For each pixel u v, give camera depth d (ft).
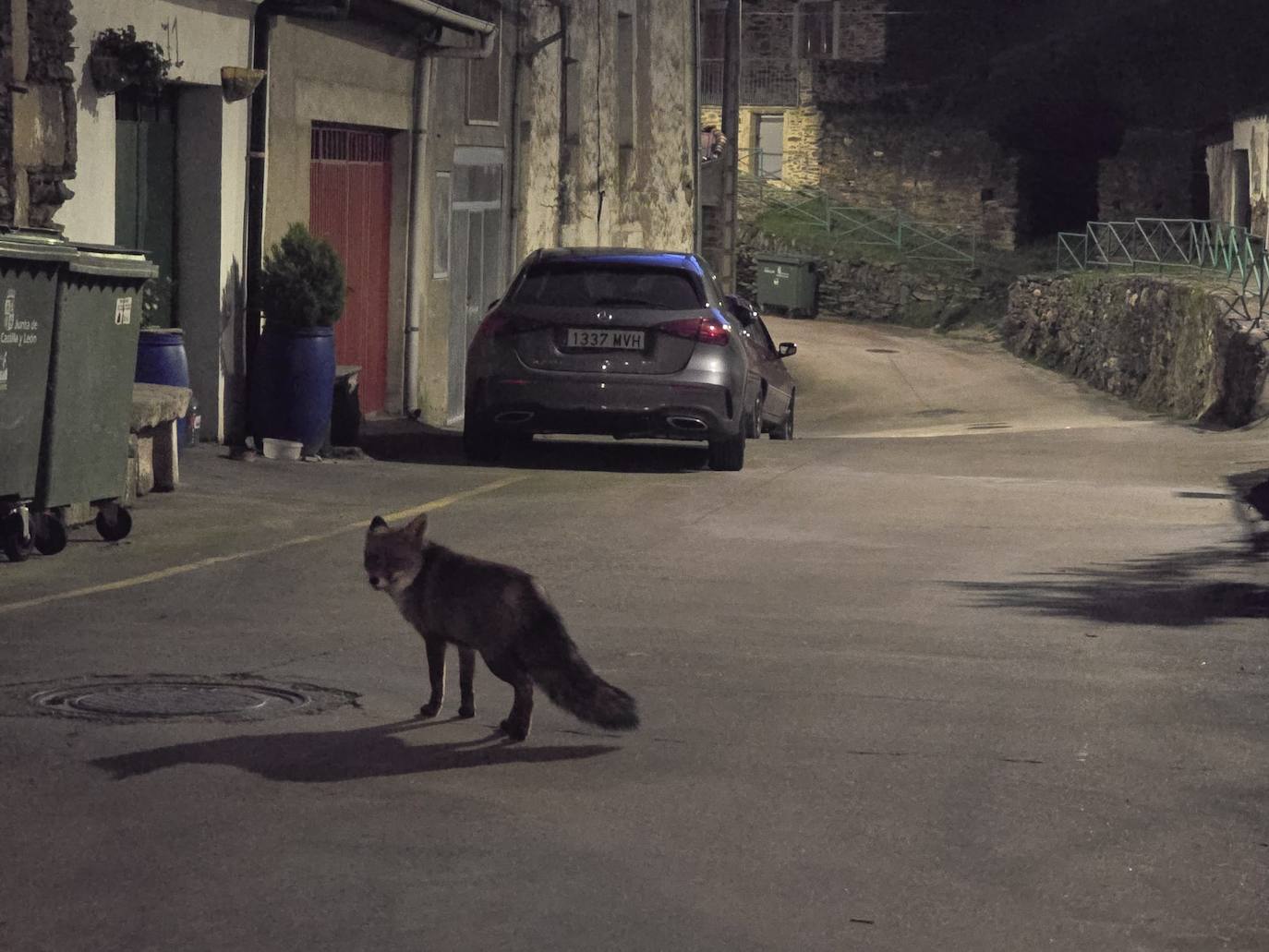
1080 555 37.93
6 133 41.42
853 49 175.73
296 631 28.25
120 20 46.19
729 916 16.14
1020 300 144.77
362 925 15.67
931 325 158.61
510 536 39.04
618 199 100.68
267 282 51.67
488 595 21.63
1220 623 30.53
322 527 39.52
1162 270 121.80
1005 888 17.04
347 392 55.57
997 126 167.12
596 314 52.11
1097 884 17.21
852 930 15.89
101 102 45.85
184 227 52.03
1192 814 19.42
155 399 42.19
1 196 41.45
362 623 28.94
